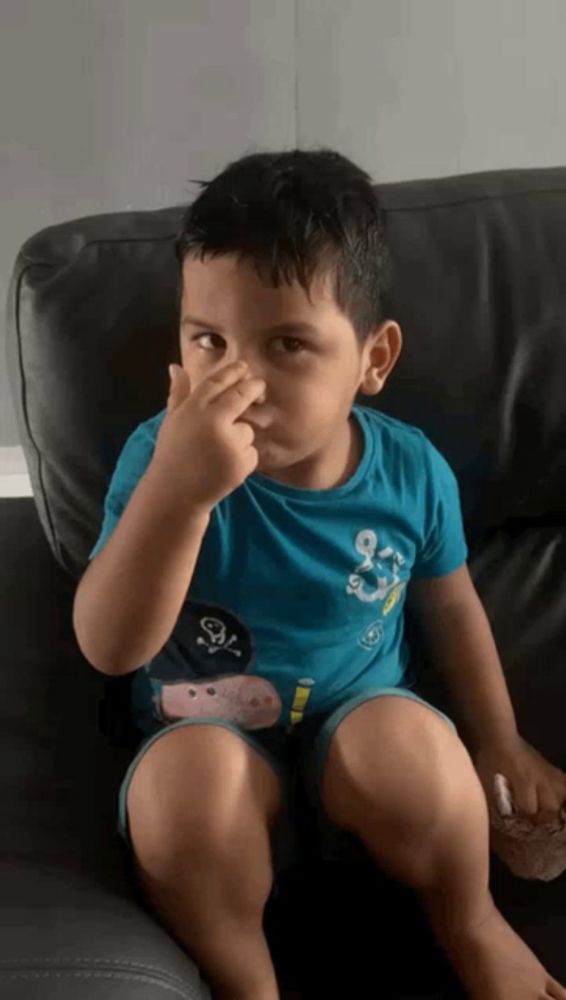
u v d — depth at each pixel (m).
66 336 0.99
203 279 0.84
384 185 1.09
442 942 0.96
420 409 1.06
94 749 0.96
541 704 1.11
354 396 0.95
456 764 0.91
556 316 1.06
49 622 1.05
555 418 1.08
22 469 1.85
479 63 1.59
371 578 0.98
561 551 1.18
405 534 0.99
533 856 1.00
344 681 0.99
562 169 1.13
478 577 1.16
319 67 1.57
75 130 1.57
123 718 1.02
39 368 1.00
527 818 1.02
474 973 0.94
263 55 1.55
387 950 0.96
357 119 1.62
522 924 0.98
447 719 0.98
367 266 0.89
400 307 1.03
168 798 0.86
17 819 0.86
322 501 0.95
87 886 0.81
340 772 0.92
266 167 0.88
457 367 1.05
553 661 1.12
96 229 1.03
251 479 0.94
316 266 0.83
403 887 0.99
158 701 0.98
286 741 1.00
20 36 1.49
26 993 0.70
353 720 0.93
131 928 0.78
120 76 1.54
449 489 1.02
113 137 1.58
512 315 1.05
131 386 1.00
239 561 0.94
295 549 0.95
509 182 1.10
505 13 1.56
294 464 0.93
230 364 0.83
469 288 1.05
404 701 0.95
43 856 0.84
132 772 0.89
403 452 1.00
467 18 1.55
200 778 0.87
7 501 1.20
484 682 1.07
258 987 0.89
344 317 0.86
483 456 1.09
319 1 1.51
